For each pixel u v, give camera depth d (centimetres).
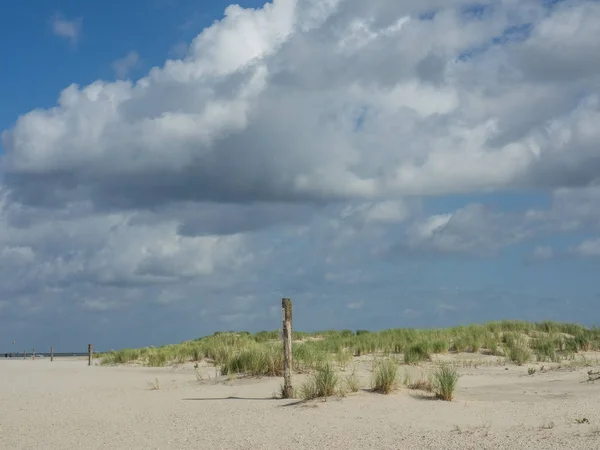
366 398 1461
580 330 3192
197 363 2909
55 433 1202
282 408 1402
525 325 3303
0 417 1448
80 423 1323
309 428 1135
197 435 1112
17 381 2470
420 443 964
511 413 1256
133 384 2170
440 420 1188
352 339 3188
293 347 2259
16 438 1159
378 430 1095
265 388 1809
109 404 1636
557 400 1473
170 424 1253
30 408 1600
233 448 984
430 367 2258
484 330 3159
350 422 1184
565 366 2164
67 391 2025
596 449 855
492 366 2306
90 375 2659
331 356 2395
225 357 2820
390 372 1588
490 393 1647
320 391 1527
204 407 1491
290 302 1627
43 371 3059
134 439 1102
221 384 1961
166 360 3189
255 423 1215
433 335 3128
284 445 991
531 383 1839
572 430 1015
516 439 957
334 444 984
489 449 896
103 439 1116
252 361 2127
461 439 980
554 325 3319
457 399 1503
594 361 2262
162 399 1703
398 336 3212
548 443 913
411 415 1250
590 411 1237
